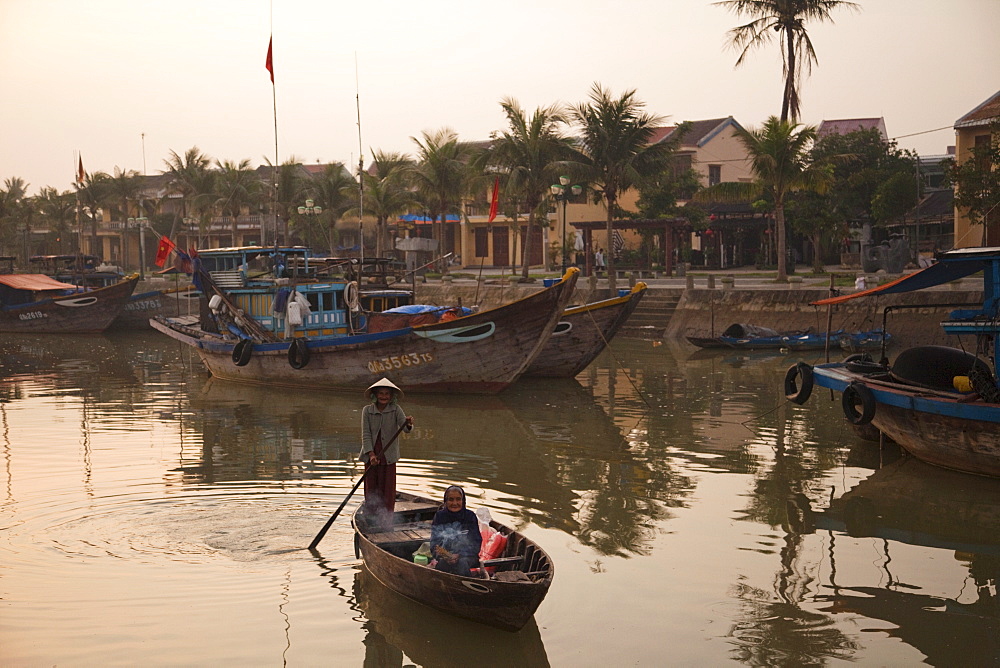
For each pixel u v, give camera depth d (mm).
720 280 36750
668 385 21375
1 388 21859
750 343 28031
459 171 40969
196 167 55000
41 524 10102
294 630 7441
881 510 10875
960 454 12102
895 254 32625
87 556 9047
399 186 46469
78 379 23609
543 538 9812
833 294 28750
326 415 17719
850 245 44719
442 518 8023
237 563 8891
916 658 6973
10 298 38906
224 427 16422
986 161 27188
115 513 10531
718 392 20188
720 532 10039
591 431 15922
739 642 7246
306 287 21531
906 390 12867
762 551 9398
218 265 23344
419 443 14961
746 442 14828
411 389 20062
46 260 41906
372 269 24672
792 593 8258
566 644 7227
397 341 19391
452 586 7309
